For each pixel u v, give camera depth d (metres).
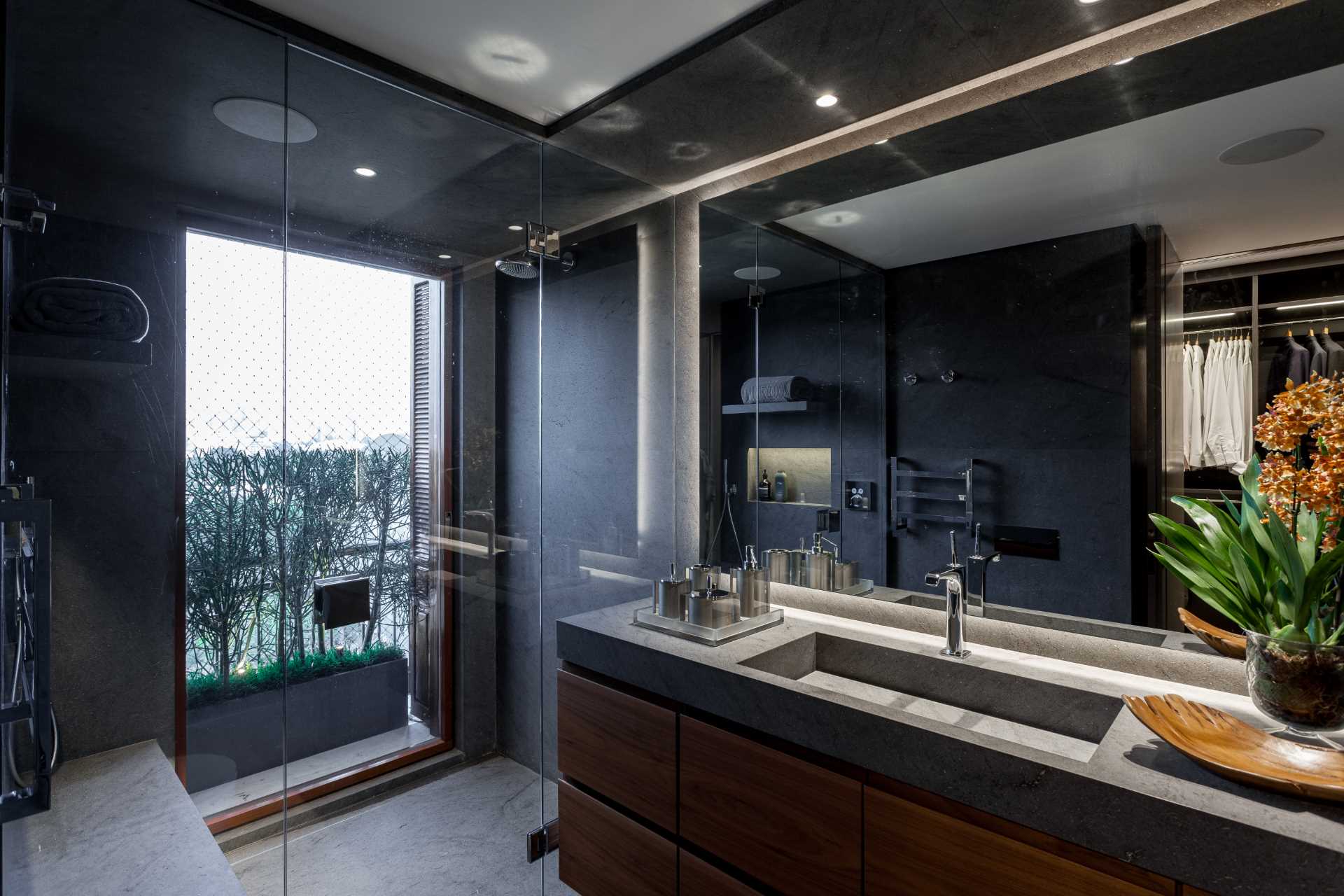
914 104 1.93
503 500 2.15
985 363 1.81
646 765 1.78
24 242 1.26
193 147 1.49
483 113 2.04
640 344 2.57
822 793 1.38
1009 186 1.76
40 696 1.19
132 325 1.39
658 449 2.59
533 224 2.21
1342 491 1.08
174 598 1.45
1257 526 1.19
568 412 2.34
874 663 1.79
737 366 2.39
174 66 1.46
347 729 1.77
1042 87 1.69
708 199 2.47
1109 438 1.60
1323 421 1.10
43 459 1.28
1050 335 1.70
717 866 1.62
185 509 1.47
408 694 1.91
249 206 1.58
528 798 2.19
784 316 2.25
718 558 2.47
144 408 1.41
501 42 1.74
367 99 1.79
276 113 1.62
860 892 1.32
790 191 2.23
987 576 1.80
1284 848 0.87
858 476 2.07
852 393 2.08
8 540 1.19
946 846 1.19
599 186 2.39
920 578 1.93
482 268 2.08
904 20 1.53
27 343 1.26
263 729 1.60
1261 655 1.15
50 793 1.21
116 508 1.37
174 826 1.44
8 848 1.22
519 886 2.14
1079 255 1.65
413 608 1.92
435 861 1.94
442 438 1.99
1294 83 1.37
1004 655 1.71
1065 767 1.07
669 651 1.74
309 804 1.68
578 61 1.82
